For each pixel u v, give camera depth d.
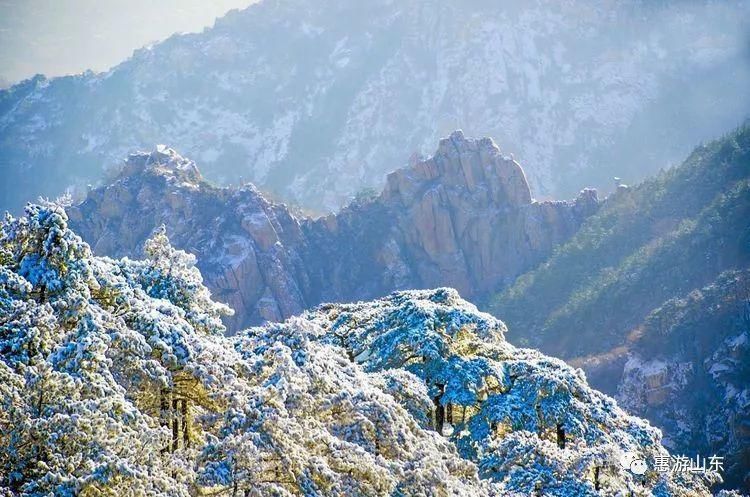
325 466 51.28
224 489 49.69
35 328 50.66
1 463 44.53
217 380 57.97
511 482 69.75
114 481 44.25
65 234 59.56
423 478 56.28
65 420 45.59
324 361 65.81
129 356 55.56
